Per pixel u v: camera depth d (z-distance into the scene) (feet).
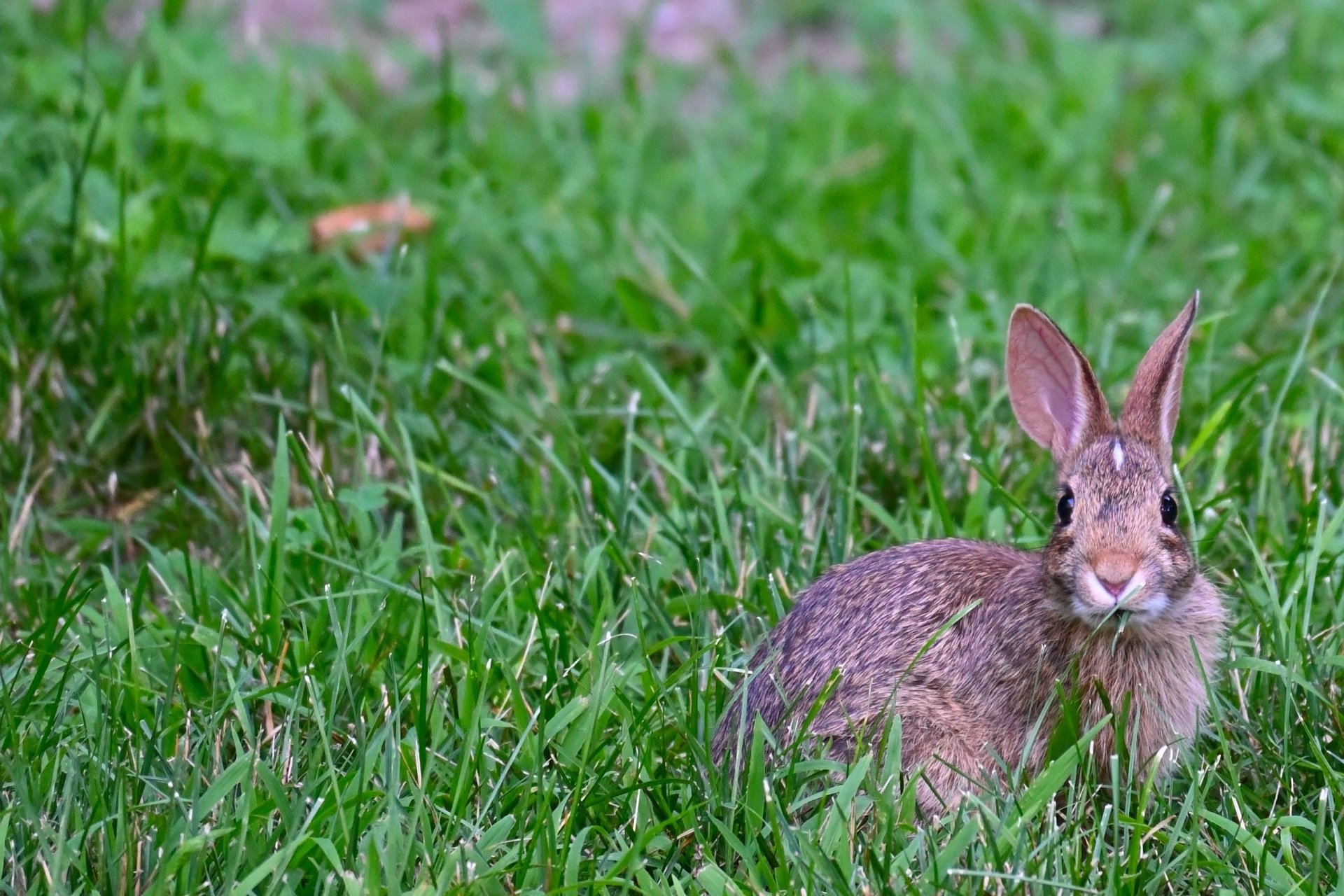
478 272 45.57
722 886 24.14
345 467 37.35
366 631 29.35
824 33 66.74
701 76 61.31
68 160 43.01
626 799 26.48
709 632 31.78
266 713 28.71
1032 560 29.37
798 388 40.47
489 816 26.14
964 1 65.00
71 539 36.47
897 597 29.07
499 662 29.01
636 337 42.98
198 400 38.45
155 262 42.45
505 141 53.72
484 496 35.06
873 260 48.16
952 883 24.70
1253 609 30.12
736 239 48.16
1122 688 28.14
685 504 34.91
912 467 36.88
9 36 53.01
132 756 26.53
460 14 65.72
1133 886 24.32
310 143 50.88
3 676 28.14
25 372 38.01
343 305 42.37
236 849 23.77
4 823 24.06
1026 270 47.37
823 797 25.89
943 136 55.57
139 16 59.31
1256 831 26.20
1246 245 47.37
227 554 34.88
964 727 28.12
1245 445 35.88
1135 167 53.62
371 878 23.57
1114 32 66.80
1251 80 57.88
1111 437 28.71
